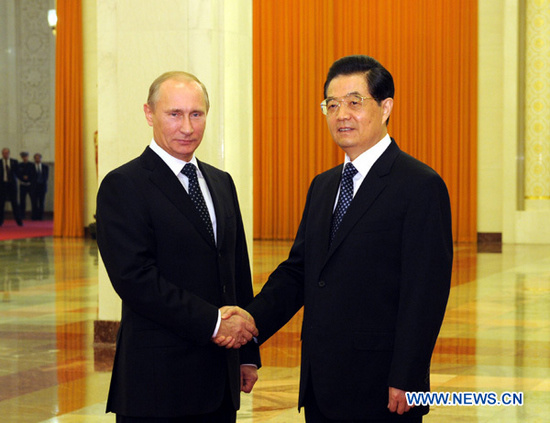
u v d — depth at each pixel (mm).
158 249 2973
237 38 6066
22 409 4727
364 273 2830
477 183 15766
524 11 15406
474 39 15625
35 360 6027
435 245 2771
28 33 23094
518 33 15391
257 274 10656
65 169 17594
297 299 3166
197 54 5914
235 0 6039
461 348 6355
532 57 15352
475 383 5297
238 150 6066
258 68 16516
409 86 15930
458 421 4496
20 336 6926
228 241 3137
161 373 2920
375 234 2828
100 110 6426
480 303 8461
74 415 4602
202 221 3043
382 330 2822
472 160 15703
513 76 15328
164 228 2969
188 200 3037
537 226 15438
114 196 2969
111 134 6410
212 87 5914
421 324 2730
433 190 2801
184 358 2943
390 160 2896
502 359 5973
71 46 17391
